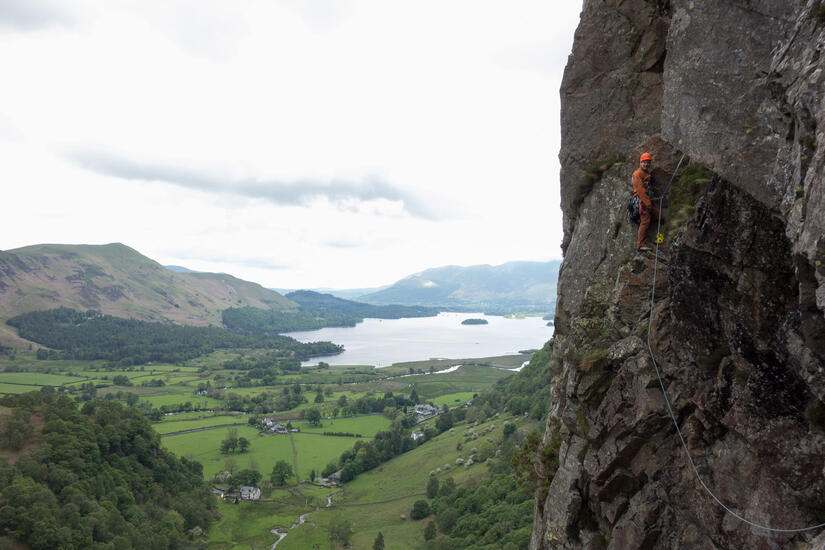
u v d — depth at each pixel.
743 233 9.70
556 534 15.24
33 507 79.25
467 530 73.81
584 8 17.22
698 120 10.66
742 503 9.82
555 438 18.53
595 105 16.67
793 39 8.33
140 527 91.62
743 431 9.75
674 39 11.37
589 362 14.88
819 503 8.44
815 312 7.43
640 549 12.01
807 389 8.62
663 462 12.19
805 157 7.63
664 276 13.36
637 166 15.04
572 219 18.81
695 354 11.18
